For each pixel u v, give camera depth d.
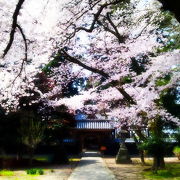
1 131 18.34
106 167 17.44
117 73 13.21
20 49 7.85
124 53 11.48
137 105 11.86
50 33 7.99
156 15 9.08
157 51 11.79
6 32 6.79
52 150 26.16
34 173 13.94
